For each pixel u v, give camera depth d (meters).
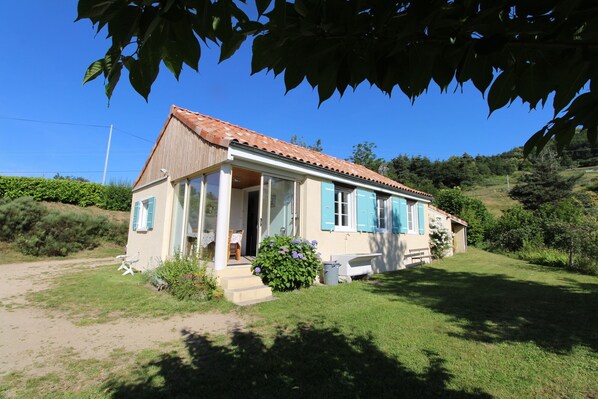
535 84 1.25
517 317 5.50
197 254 7.65
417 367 3.58
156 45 0.93
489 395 3.05
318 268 8.12
